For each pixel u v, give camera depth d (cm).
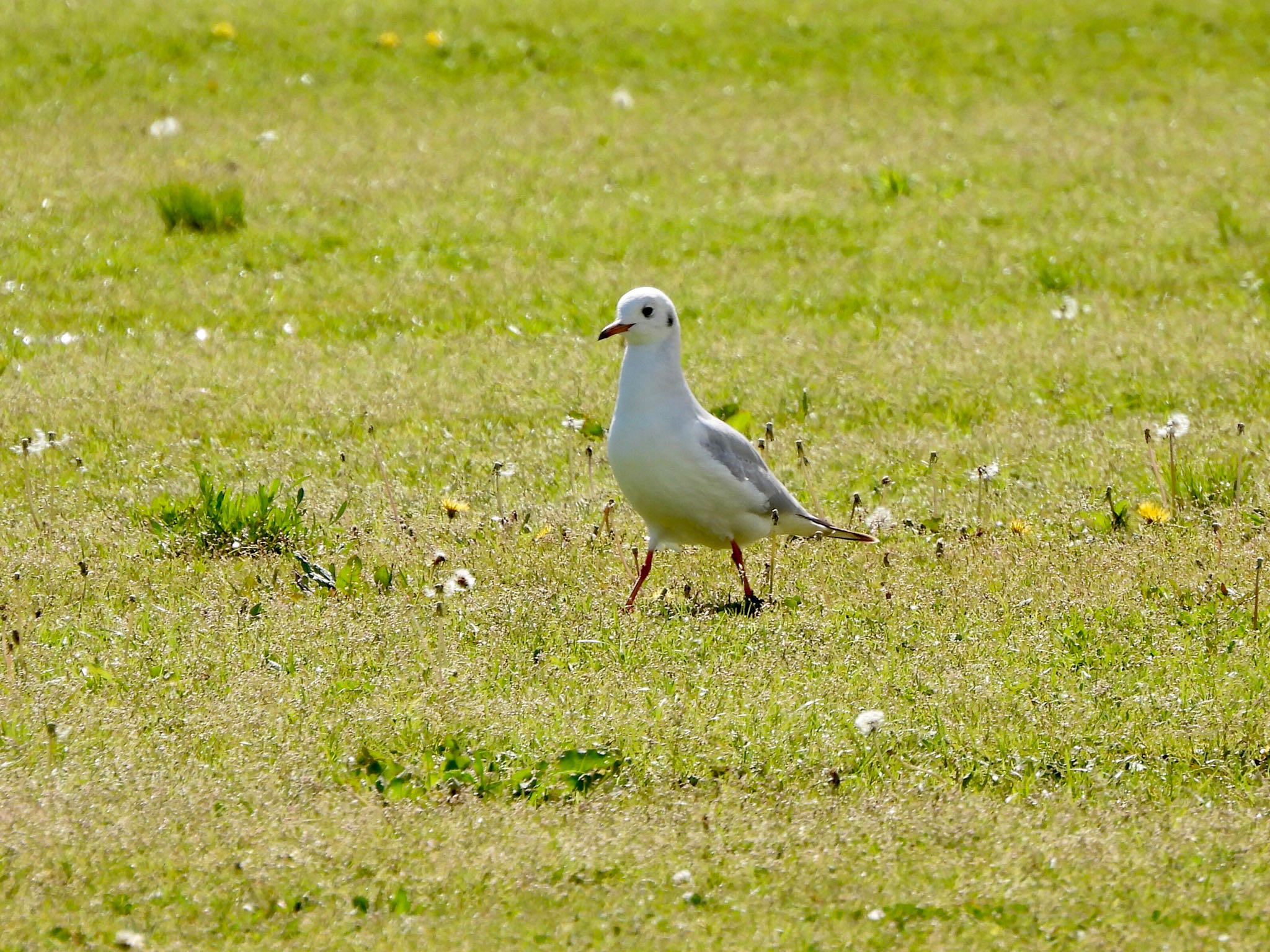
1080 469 1380
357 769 809
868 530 1240
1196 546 1166
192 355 1725
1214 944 652
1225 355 1706
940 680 928
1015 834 739
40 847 707
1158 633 1015
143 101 2812
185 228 2184
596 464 1400
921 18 3638
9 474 1348
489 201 2381
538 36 3350
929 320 1917
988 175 2595
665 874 707
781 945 648
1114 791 797
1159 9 3753
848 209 2389
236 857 710
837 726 866
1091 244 2216
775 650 972
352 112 2848
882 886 697
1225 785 811
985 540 1191
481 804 770
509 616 1017
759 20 3544
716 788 796
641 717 860
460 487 1338
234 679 905
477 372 1670
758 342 1789
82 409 1517
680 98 3058
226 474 1359
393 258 2120
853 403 1588
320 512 1255
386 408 1542
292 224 2234
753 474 1103
